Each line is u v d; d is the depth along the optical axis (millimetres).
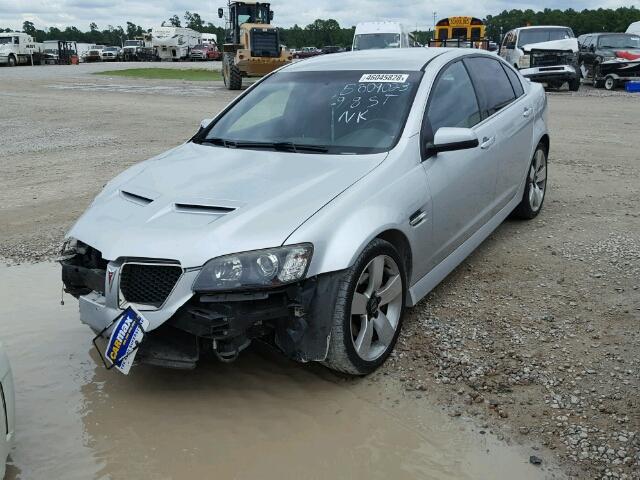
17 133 13664
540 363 3715
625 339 3938
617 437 3055
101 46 65250
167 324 3271
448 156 4418
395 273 3807
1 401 2740
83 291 3682
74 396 3600
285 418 3338
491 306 4488
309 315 3344
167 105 18297
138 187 3912
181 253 3203
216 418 3359
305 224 3330
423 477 2877
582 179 7965
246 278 3150
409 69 4711
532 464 2918
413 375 3674
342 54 5418
